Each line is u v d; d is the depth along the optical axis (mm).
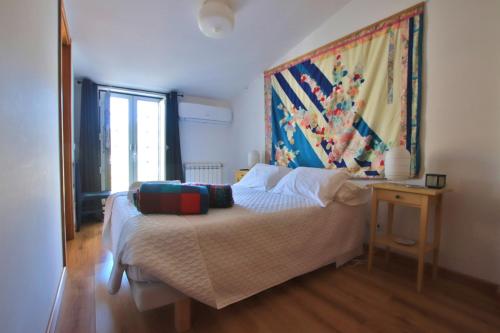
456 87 1874
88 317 1403
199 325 1349
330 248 1977
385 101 2293
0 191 668
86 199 3088
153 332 1292
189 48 2961
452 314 1461
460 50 1850
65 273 1837
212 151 4410
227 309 1495
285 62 3297
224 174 4531
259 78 3764
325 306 1530
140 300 1196
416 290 1723
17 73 845
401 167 1980
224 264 1395
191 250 1279
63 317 1402
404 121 2152
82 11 2256
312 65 2918
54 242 1493
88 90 3365
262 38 2955
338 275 1938
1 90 690
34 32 1095
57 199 1700
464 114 1839
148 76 3428
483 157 1759
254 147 3953
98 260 2156
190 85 3834
